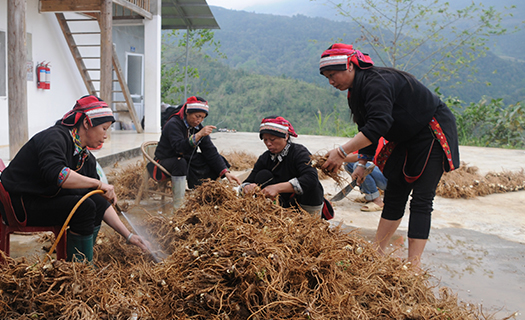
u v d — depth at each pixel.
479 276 3.07
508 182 6.68
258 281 1.96
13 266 2.04
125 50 11.44
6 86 7.56
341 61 2.81
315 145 11.43
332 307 2.00
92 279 2.09
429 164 2.95
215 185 3.14
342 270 2.31
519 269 3.24
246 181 3.54
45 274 1.99
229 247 2.15
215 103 54.91
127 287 2.31
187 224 2.94
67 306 1.91
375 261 2.52
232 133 14.56
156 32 10.25
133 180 4.79
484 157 10.30
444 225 4.48
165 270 2.23
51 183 2.36
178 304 2.01
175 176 4.01
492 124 15.74
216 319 1.90
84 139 2.57
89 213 2.48
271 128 3.26
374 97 2.74
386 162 3.15
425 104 2.85
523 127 15.41
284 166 3.41
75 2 8.02
